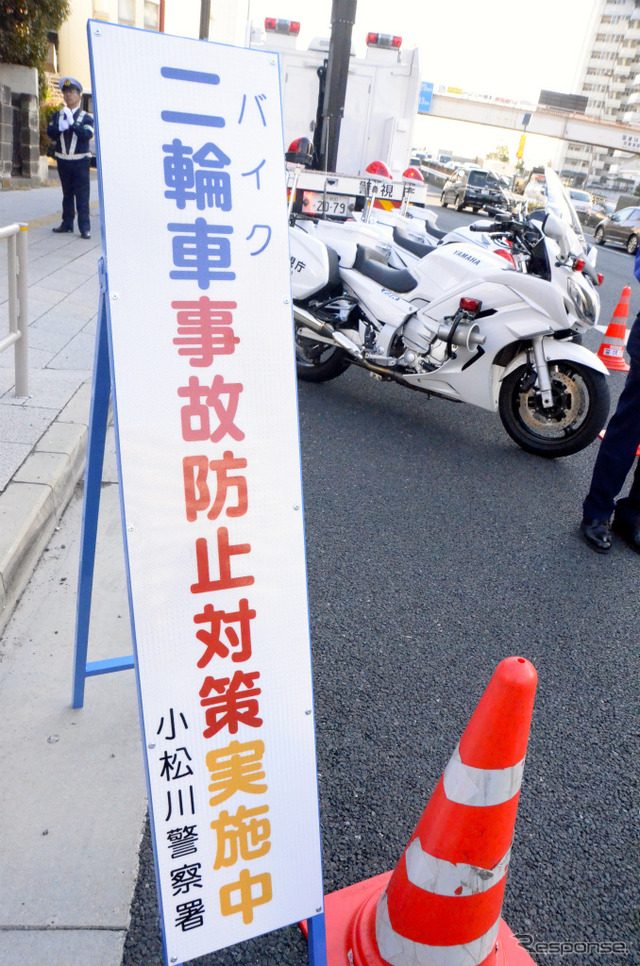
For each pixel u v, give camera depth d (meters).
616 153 104.19
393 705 2.42
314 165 8.49
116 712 2.19
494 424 5.25
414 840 1.49
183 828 1.45
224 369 1.44
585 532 3.72
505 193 4.87
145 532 1.39
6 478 3.02
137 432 1.37
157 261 1.37
